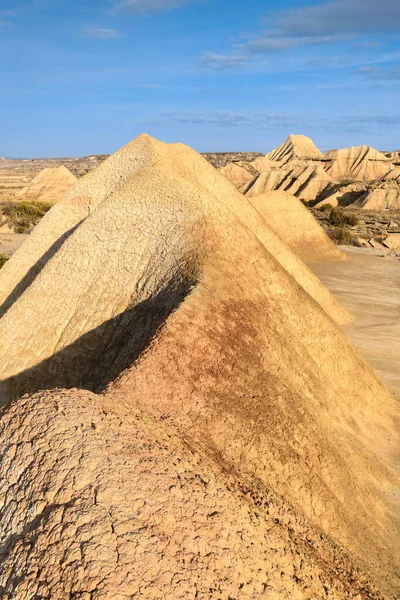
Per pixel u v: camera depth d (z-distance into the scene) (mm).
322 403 15289
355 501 12672
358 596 8234
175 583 5664
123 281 17391
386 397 18562
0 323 18656
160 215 18812
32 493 6641
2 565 5961
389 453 15820
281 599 6500
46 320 17797
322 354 17484
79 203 23047
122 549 5762
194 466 8258
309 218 50656
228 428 11375
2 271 23000
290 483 11414
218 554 6414
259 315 15477
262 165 159875
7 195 107125
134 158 23047
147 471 7098
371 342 27125
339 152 165375
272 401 12930
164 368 11789
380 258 52875
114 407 9133
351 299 36438
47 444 7254
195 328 13219
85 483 6578
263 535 7535
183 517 6629
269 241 26297
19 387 17078
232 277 16125
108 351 15891
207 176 24797
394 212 98938
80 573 5457
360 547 11289
